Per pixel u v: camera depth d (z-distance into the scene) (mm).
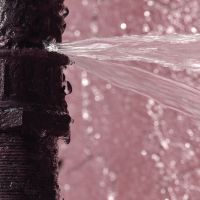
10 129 626
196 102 667
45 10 646
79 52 652
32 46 640
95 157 2086
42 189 633
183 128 1980
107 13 2057
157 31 2006
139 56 655
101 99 2088
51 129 634
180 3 2000
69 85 663
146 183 2012
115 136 2066
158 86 666
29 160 630
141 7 2031
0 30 640
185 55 659
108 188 2057
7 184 627
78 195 2080
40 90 635
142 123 2033
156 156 2006
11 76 632
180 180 1975
